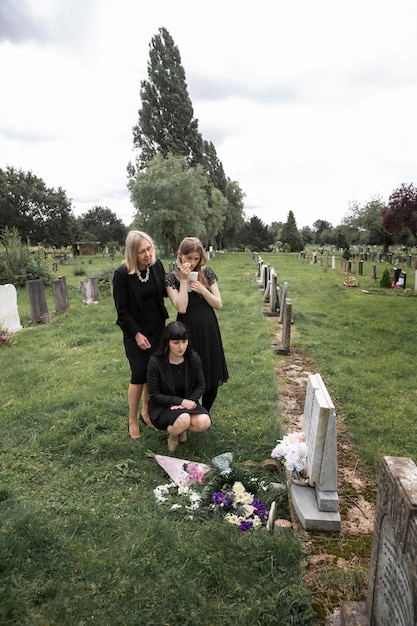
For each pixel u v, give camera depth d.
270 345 7.26
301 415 4.55
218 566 2.34
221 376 3.93
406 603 1.51
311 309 11.30
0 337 7.68
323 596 2.19
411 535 1.45
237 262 31.88
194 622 2.04
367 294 14.77
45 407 4.58
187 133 43.09
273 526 2.69
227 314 10.20
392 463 1.74
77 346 7.60
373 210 44.69
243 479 3.18
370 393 5.11
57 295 11.19
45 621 2.03
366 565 2.40
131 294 3.63
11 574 2.28
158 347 3.71
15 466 3.42
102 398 4.83
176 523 2.73
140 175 35.88
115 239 84.81
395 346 7.36
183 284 3.61
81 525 2.69
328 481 2.74
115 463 3.50
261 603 2.12
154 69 41.62
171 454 3.63
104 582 2.25
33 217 56.28
